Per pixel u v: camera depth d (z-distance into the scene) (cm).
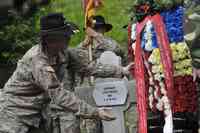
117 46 1350
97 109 981
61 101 976
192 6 1044
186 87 1084
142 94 1097
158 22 1089
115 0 1911
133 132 1134
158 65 1084
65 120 1052
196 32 1035
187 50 1077
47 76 979
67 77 1068
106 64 1116
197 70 1045
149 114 1140
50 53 999
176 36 1084
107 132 1140
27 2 1652
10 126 1027
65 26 1001
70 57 1076
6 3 1638
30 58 998
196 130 1149
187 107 1090
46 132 1062
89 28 1331
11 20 1612
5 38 1559
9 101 1030
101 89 1129
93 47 1320
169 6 1084
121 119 1127
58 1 1923
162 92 1083
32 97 1030
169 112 1084
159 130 1144
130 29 1159
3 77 1550
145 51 1099
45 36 988
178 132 1156
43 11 1631
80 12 1889
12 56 1555
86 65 1095
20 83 1020
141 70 1101
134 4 1126
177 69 1086
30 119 1039
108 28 1376
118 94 1121
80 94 1140
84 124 1175
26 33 1581
